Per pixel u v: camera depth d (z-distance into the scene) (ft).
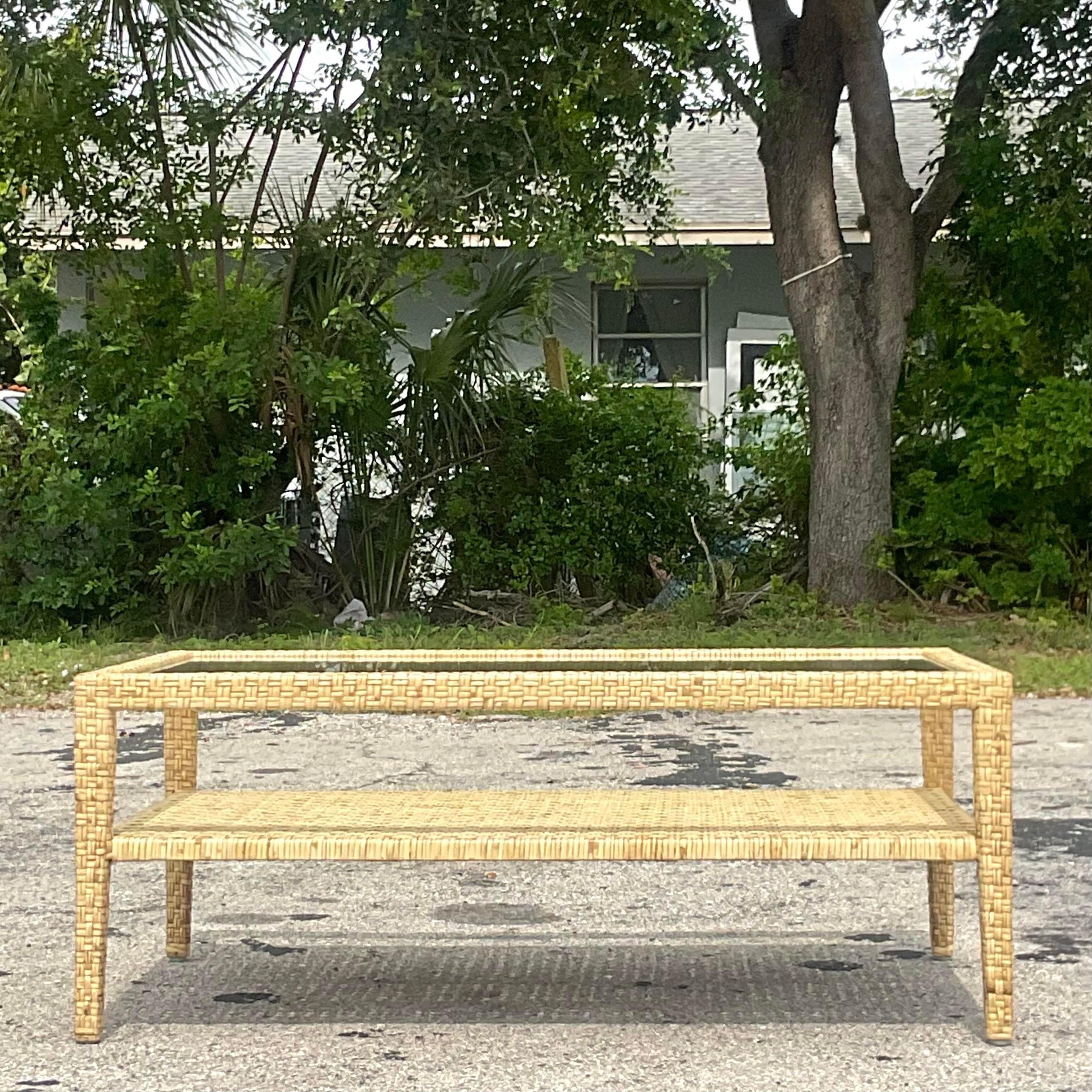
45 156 41.34
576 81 38.24
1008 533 44.80
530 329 44.21
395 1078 11.67
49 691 33.50
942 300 45.55
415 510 46.01
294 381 41.98
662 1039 12.48
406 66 37.91
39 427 41.98
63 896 17.37
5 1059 12.14
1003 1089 11.37
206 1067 11.94
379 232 42.73
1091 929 15.71
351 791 14.94
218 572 40.83
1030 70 45.47
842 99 48.29
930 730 14.61
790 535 48.21
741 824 12.51
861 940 15.37
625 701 11.99
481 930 15.90
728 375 57.52
